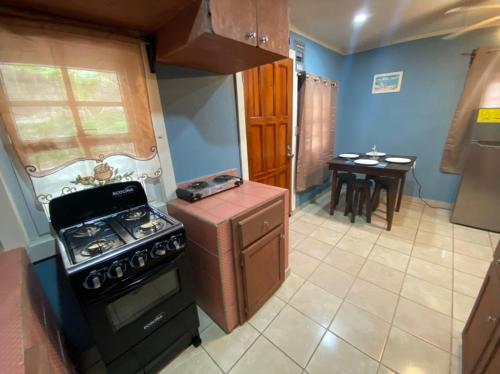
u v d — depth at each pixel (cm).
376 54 333
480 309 113
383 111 349
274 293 176
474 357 106
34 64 95
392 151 355
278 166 268
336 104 355
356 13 221
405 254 220
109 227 113
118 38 116
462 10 199
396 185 248
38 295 90
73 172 112
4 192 96
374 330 144
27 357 52
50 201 105
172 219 118
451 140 300
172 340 125
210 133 175
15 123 93
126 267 93
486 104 267
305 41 274
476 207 257
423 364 124
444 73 290
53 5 89
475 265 200
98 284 85
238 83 186
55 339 90
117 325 100
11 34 89
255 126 223
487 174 244
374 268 202
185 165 162
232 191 166
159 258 104
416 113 322
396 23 248
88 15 100
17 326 57
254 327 150
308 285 184
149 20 109
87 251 93
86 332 130
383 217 298
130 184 130
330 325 149
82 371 127
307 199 353
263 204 145
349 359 128
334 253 226
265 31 116
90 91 110
